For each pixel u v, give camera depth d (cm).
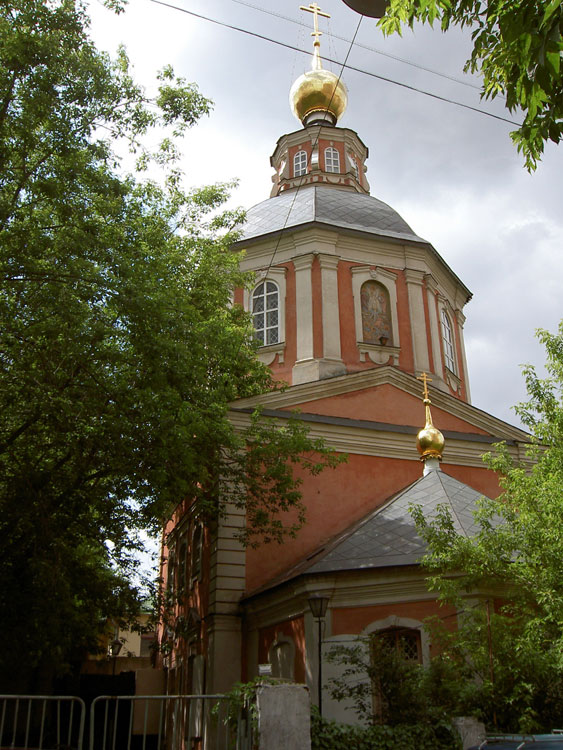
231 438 1560
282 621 1656
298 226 2433
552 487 1238
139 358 1331
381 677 1069
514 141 671
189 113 1484
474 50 693
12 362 1360
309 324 2312
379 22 678
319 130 3111
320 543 1969
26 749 818
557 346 1448
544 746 695
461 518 1616
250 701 802
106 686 2617
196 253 1917
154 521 1661
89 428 1405
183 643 2212
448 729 944
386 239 2495
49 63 1237
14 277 1266
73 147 1308
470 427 2311
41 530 1414
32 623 1395
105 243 1288
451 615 1360
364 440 2134
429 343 2441
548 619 1103
